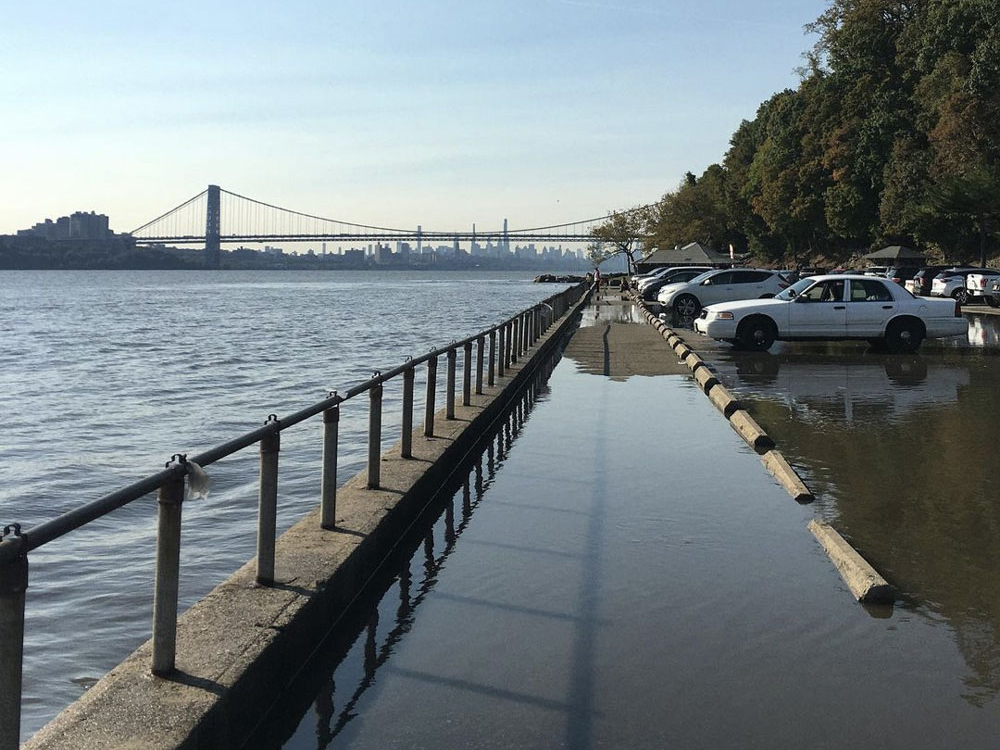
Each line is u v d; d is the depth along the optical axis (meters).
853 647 5.48
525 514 8.63
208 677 4.45
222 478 12.16
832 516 8.23
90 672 6.20
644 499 9.06
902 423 12.90
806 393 16.14
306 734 4.56
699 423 13.45
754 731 4.49
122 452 15.15
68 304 86.69
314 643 5.56
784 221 99.50
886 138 74.25
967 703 4.77
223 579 7.97
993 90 56.84
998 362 21.44
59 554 9.05
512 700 4.86
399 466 9.17
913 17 74.12
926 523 7.96
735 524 8.12
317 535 6.83
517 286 158.38
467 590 6.60
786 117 102.94
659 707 4.75
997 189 58.53
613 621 5.94
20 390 23.73
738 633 5.71
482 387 15.02
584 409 15.02
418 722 4.65
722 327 24.17
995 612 6.01
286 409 19.75
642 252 155.38
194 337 43.88
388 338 42.12
